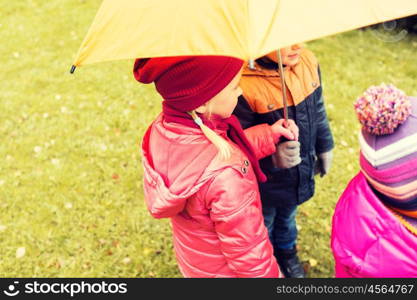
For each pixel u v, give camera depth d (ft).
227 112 4.69
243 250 4.75
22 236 10.05
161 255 9.54
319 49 17.04
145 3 3.56
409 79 15.07
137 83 15.52
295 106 6.07
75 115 13.93
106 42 3.69
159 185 4.72
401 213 4.94
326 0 3.13
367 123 4.51
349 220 5.25
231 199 4.45
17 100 14.83
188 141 4.48
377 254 5.01
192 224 5.10
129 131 13.20
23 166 12.02
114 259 9.50
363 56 16.53
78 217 10.47
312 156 6.76
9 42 18.71
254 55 2.84
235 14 3.04
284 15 3.01
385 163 4.56
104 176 11.55
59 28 19.72
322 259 9.22
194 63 4.07
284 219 7.84
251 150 5.22
